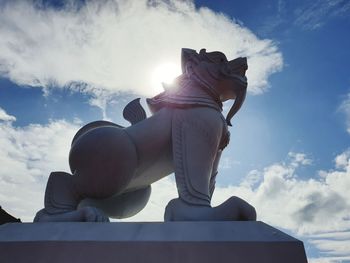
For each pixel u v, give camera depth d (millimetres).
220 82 4348
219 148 4270
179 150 3766
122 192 4055
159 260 2773
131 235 2963
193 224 3076
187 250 2791
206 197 3590
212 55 4434
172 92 4230
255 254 2752
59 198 3695
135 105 4691
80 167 3727
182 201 3533
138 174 3959
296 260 2715
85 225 3172
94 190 3697
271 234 2898
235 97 4391
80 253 2863
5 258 2904
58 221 3443
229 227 3014
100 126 4133
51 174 3812
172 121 3969
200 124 3893
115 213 4191
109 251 2846
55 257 2869
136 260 2787
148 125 3949
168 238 2887
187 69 4441
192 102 4000
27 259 2887
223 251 2773
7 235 3105
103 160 3652
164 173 4203
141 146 3848
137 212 4422
